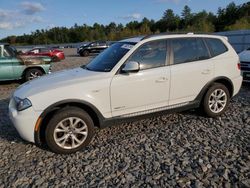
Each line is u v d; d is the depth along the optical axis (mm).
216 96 5605
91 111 4523
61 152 4316
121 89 4574
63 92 4258
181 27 99500
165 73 4902
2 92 9406
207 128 5129
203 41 5477
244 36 18422
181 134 4891
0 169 3973
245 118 5574
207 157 4031
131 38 5328
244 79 8266
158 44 4977
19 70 10547
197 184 3393
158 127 5262
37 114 4152
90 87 4387
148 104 4883
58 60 22781
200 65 5285
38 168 3959
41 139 4398
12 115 4289
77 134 4391
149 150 4328
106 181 3559
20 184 3590
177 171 3703
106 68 4715
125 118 4719
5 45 10352
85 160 4117
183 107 5266
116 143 4645
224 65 5605
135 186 3426
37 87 4387
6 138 5039
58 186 3504
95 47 29688
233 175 3543
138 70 4590
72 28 104875
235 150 4203
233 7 85375
